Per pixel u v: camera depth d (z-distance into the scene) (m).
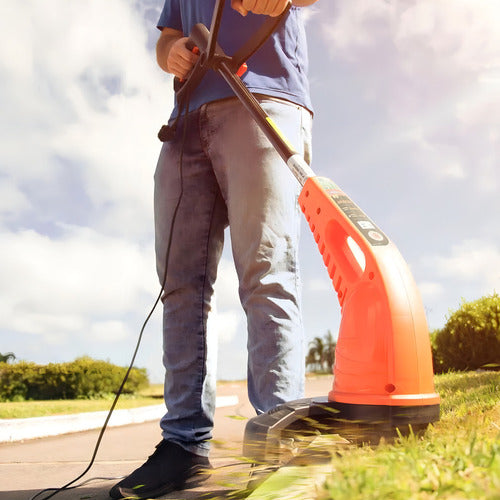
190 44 1.88
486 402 1.68
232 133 1.79
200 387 1.86
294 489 0.90
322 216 1.33
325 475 0.91
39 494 1.92
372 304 1.17
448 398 2.20
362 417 1.13
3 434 4.37
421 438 1.08
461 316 6.88
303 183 1.42
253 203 1.72
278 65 1.84
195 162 1.92
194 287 1.91
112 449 3.72
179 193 1.94
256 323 1.68
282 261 1.71
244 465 1.30
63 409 7.80
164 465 1.77
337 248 1.30
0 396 15.30
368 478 0.74
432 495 0.69
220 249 1.97
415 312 1.15
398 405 1.10
